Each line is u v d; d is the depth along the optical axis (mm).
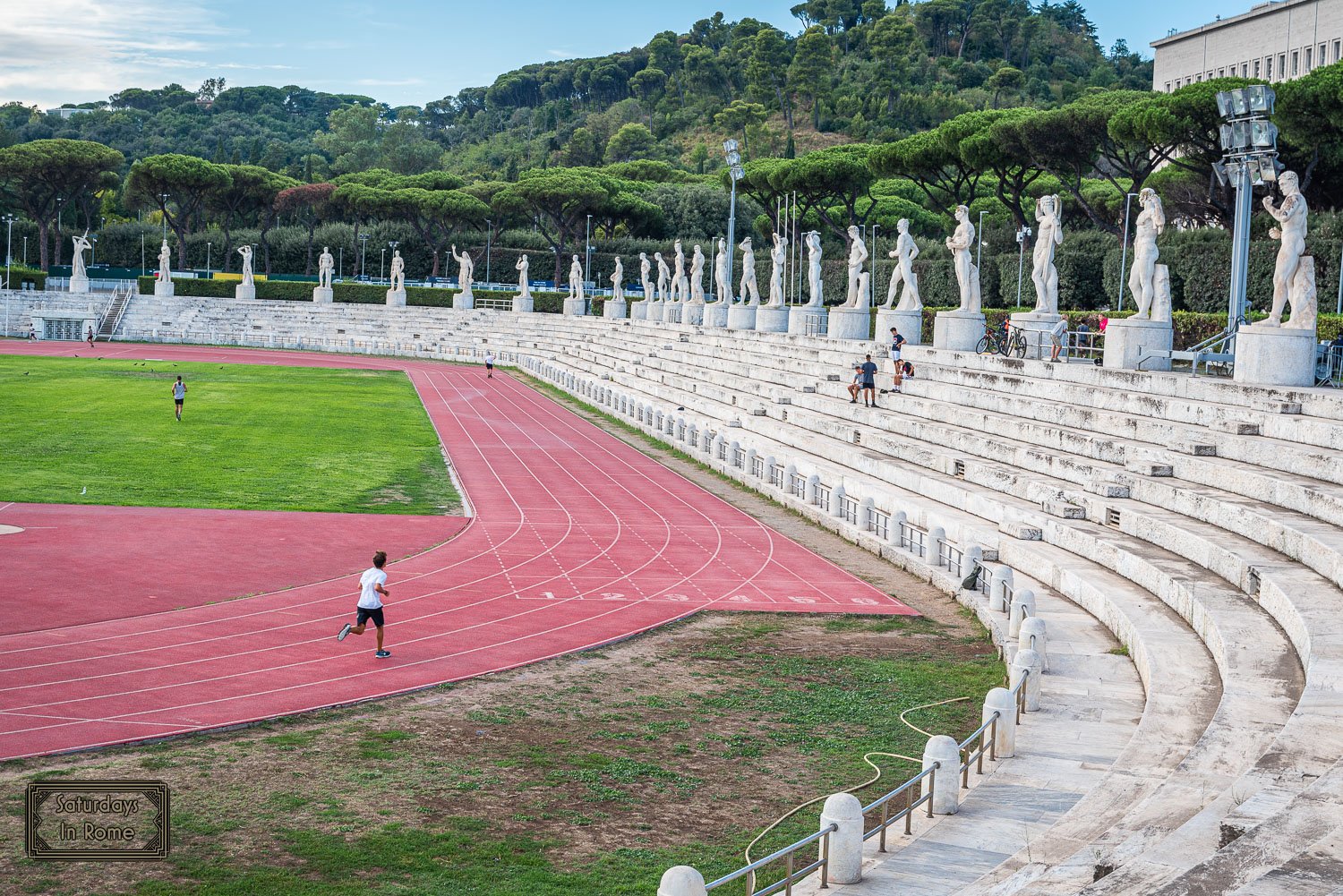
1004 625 24297
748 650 23547
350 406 64250
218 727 17984
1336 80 49375
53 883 12805
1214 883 9125
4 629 22562
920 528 31734
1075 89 190750
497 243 151750
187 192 139000
